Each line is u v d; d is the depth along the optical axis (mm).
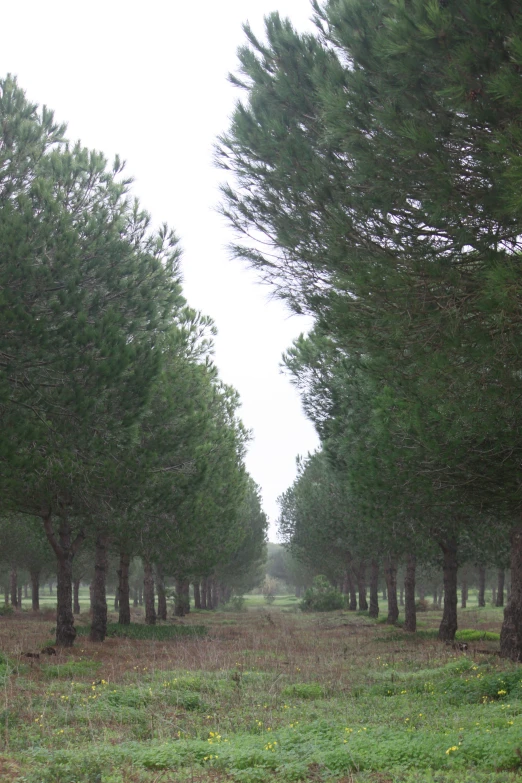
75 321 12117
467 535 22266
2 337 11703
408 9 6625
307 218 8266
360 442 14992
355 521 26969
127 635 23953
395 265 7586
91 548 28078
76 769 6754
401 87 6934
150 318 14336
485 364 7539
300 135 8312
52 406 12508
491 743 6973
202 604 60156
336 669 14750
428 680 12375
